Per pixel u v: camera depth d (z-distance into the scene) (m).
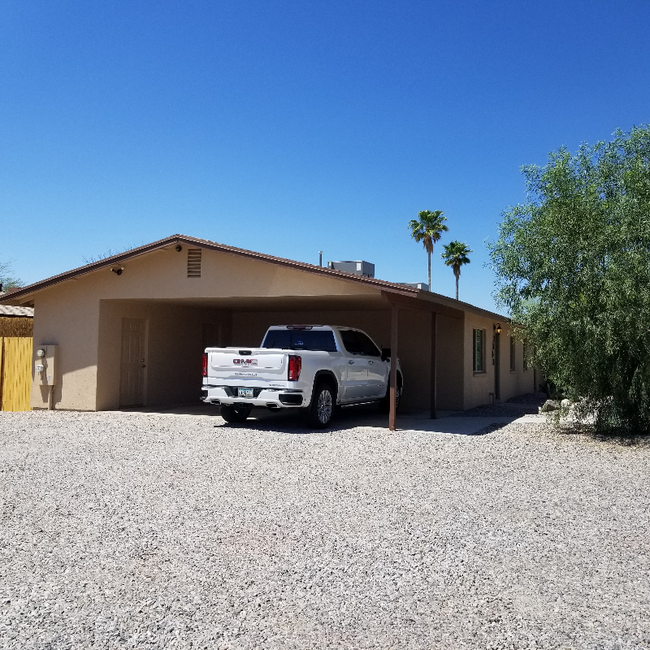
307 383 13.51
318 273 14.37
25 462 9.96
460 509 7.39
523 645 4.09
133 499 7.73
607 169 13.06
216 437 12.58
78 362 17.00
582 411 13.90
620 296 11.87
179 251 16.11
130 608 4.60
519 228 13.33
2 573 5.28
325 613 4.54
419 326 19.27
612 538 6.33
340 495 8.01
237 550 5.87
